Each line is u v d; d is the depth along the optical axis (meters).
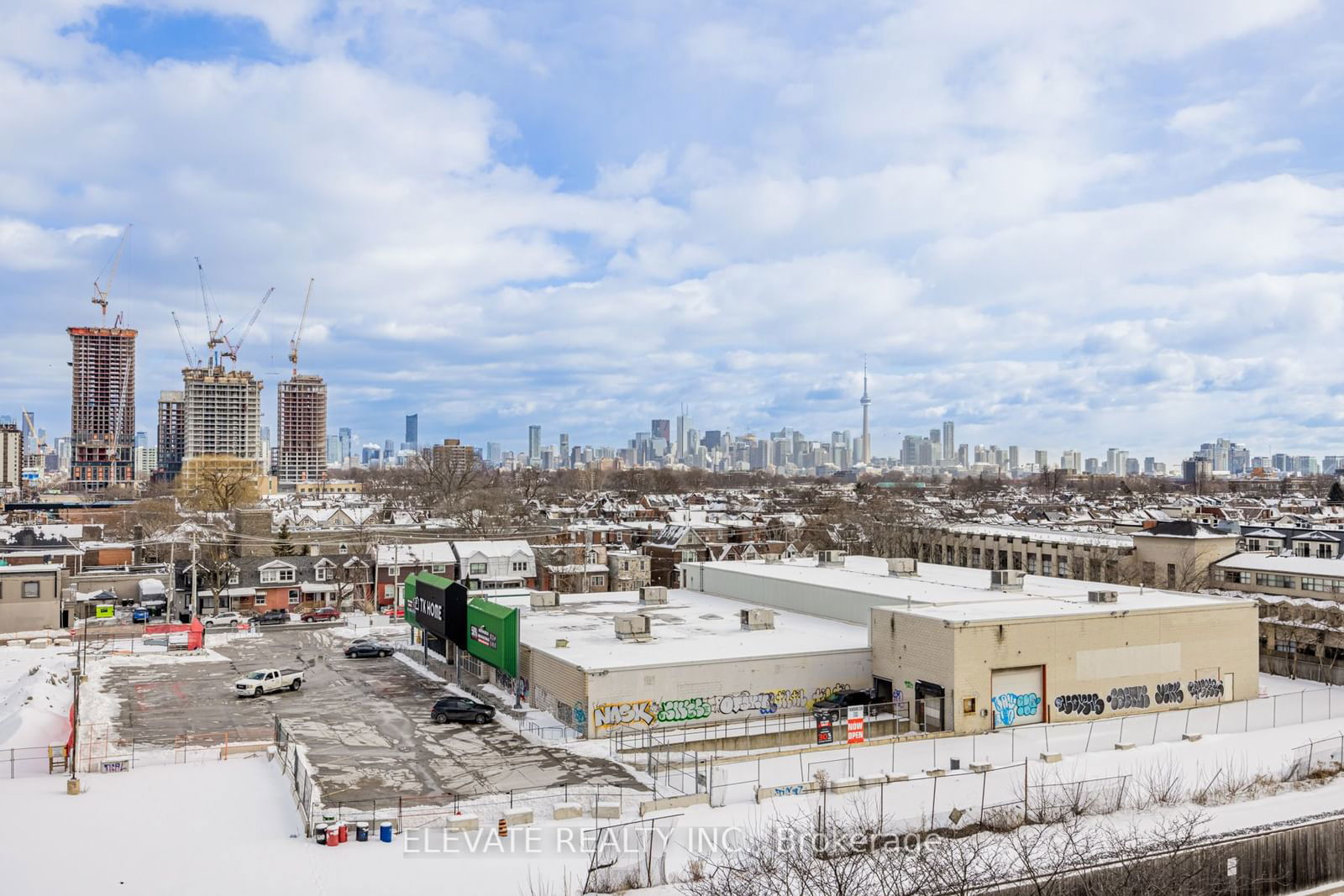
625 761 46.88
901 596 65.81
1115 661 58.16
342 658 78.31
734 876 30.06
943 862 31.06
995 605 61.47
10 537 129.50
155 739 51.72
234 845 34.00
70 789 40.16
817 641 62.25
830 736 51.47
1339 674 69.44
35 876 30.52
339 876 31.09
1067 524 168.38
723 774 42.09
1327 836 34.53
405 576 115.44
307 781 38.59
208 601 110.62
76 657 76.00
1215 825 36.75
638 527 150.75
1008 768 44.31
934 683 54.53
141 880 30.41
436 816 37.84
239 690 62.59
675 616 74.19
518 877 31.22
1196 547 101.06
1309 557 99.00
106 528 171.38
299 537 150.38
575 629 66.88
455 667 69.81
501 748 49.44
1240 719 57.16
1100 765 45.28
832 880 29.16
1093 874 30.06
